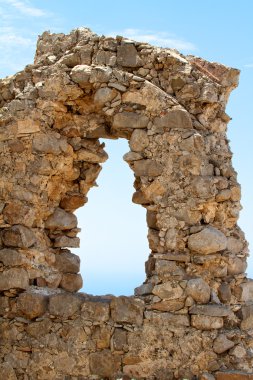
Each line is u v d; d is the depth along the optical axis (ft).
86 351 37.19
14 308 38.65
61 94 39.47
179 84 38.22
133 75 38.32
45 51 42.06
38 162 39.40
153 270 37.65
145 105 37.96
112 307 37.09
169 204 37.37
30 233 39.32
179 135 37.35
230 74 39.09
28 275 38.99
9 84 41.06
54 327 37.81
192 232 36.94
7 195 39.52
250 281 38.27
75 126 40.70
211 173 37.68
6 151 39.83
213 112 38.68
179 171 37.27
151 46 38.96
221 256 37.22
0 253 39.11
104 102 38.55
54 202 40.88
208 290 36.63
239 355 36.22
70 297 37.76
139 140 37.93
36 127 39.47
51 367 37.58
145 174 37.78
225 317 36.70
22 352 38.22
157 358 36.35
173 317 36.42
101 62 39.22
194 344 36.19
